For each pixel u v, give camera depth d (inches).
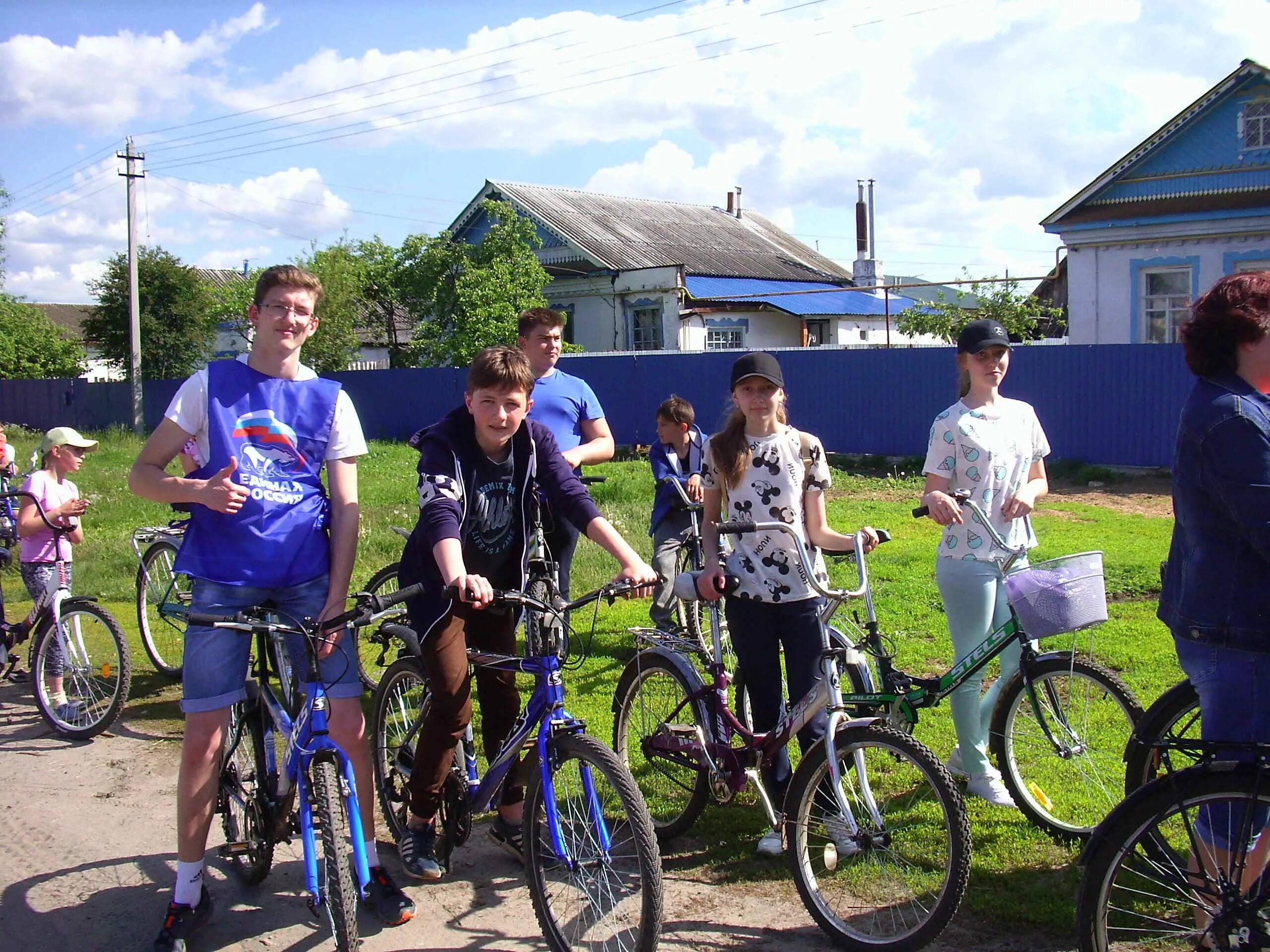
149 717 240.1
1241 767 106.6
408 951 137.7
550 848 132.9
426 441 148.1
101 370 1866.4
